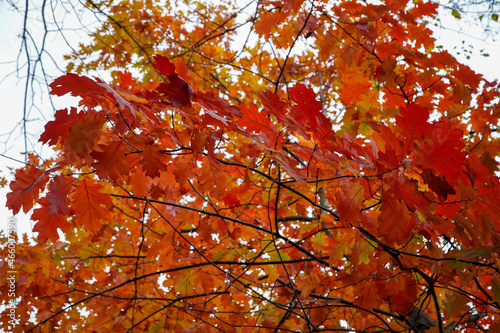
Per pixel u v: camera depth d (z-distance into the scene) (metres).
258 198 3.51
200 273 3.09
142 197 2.14
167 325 3.55
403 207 1.69
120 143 1.47
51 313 3.92
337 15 2.41
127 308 3.93
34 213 1.59
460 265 1.81
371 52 2.54
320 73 4.50
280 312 3.42
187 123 1.65
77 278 4.26
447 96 2.56
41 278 3.81
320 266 3.54
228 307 3.45
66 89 1.26
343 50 2.62
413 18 2.34
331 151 1.71
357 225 1.68
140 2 4.21
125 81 1.90
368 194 1.89
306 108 1.61
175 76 1.34
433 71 2.40
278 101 1.61
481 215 1.72
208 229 2.95
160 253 2.90
